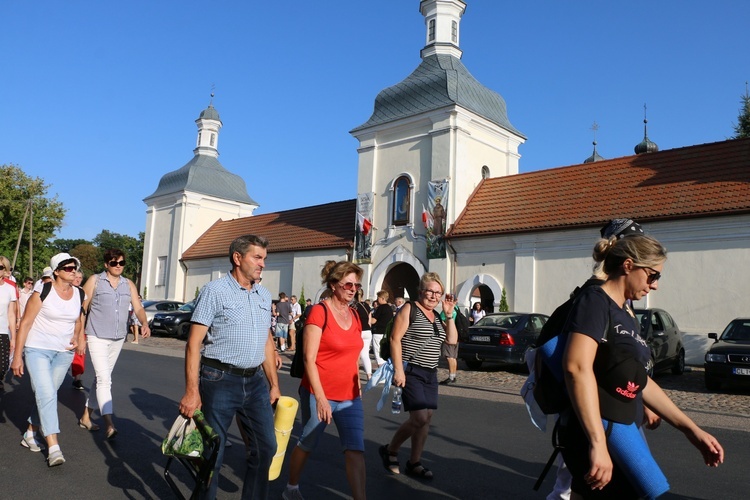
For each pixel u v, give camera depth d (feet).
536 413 11.17
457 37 87.81
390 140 82.64
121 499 16.03
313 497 16.63
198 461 12.67
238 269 13.99
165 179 127.54
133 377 39.24
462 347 49.08
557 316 10.66
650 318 45.44
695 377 48.24
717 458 9.82
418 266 76.02
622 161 68.33
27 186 142.92
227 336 13.56
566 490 13.94
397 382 17.63
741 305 52.13
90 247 278.46
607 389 9.41
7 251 140.67
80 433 23.30
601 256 11.30
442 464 20.15
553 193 69.97
